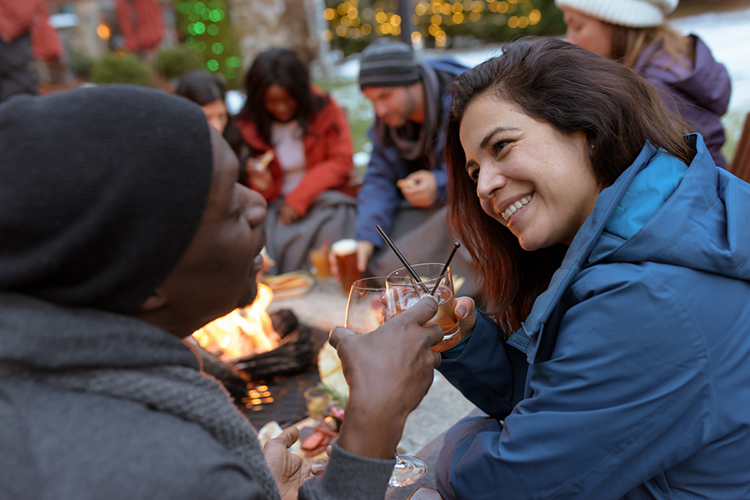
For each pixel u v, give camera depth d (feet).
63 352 1.94
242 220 2.34
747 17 37.42
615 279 2.87
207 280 2.26
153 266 2.02
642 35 7.43
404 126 9.95
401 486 4.21
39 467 1.84
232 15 39.17
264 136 11.82
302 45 44.57
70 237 1.89
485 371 4.25
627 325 2.79
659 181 3.02
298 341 7.47
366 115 28.35
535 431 3.00
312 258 11.05
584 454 2.92
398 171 10.21
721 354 2.82
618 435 2.85
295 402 6.81
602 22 7.54
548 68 3.19
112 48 43.37
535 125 3.19
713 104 6.97
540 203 3.27
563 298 3.25
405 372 2.52
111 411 1.98
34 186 1.86
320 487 2.43
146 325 2.12
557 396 2.97
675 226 2.87
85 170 1.89
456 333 3.56
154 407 2.06
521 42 3.51
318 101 11.93
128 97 2.02
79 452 1.86
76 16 39.83
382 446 2.42
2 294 1.99
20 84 14.92
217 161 2.15
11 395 1.97
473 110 3.34
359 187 12.41
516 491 3.14
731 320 2.86
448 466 3.63
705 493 3.01
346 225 11.69
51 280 1.98
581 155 3.22
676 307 2.74
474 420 4.22
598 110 3.11
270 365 7.30
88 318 2.01
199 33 37.68
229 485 1.97
